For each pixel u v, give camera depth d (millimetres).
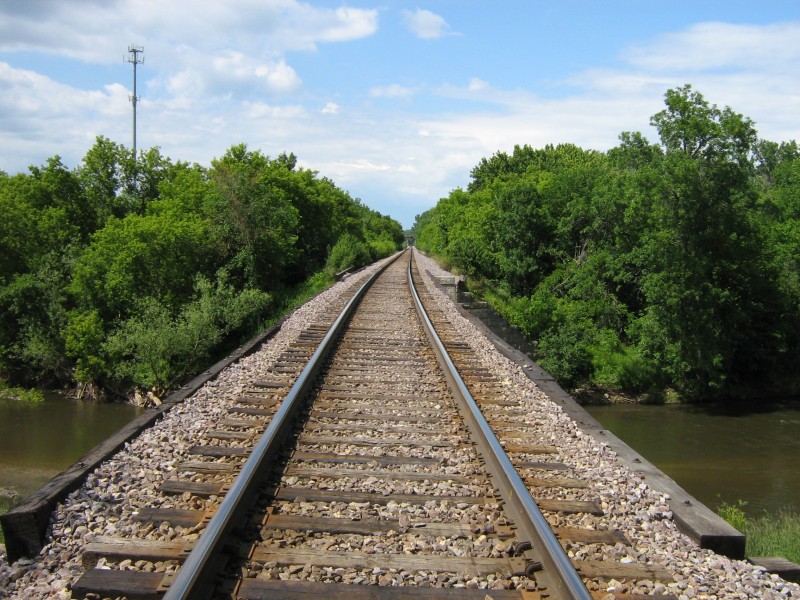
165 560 3943
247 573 3906
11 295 27078
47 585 3723
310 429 6969
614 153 34156
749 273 28797
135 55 47031
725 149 27641
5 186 34719
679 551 4430
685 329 27703
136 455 5770
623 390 29203
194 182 33875
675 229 27719
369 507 4992
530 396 8805
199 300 25625
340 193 60438
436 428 7156
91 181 38531
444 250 50812
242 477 4859
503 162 69625
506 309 32219
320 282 29703
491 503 5066
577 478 5781
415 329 14891
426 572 4020
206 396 8062
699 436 23000
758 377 30906
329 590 3717
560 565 3734
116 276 26500
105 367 25219
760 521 13062
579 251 37344
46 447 19266
